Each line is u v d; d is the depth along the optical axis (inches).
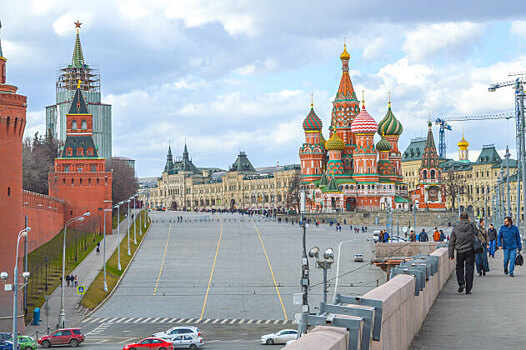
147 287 5073.8
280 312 4143.7
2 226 3828.7
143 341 2871.6
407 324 826.8
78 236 7042.3
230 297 4638.3
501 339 834.2
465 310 1083.3
